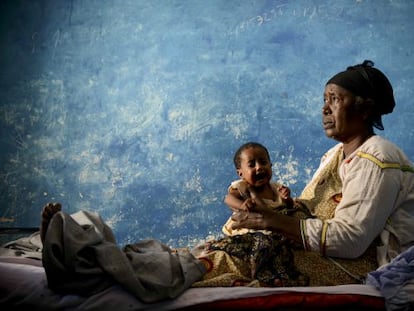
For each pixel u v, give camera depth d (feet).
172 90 20.27
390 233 7.08
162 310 6.00
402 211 7.17
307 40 19.95
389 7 19.90
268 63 19.98
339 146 8.45
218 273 6.68
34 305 6.12
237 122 19.80
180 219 19.51
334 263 6.95
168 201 19.65
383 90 7.69
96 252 6.15
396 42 19.74
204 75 20.21
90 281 6.09
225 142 19.74
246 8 20.40
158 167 19.89
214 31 20.43
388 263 6.59
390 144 7.36
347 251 6.79
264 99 19.80
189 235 19.36
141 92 20.42
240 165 8.89
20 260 7.28
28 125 20.68
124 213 19.79
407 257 6.42
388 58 19.66
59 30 21.17
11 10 21.43
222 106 19.95
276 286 6.55
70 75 20.83
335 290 6.23
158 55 20.57
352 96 7.62
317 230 6.79
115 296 6.02
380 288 6.25
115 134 20.29
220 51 20.27
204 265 6.72
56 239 6.09
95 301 5.99
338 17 19.98
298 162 19.30
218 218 19.35
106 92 20.58
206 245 7.59
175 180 19.74
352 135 7.74
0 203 20.31
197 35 20.49
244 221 7.02
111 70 20.71
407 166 7.29
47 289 6.18
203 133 19.88
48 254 5.98
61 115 20.62
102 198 19.97
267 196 8.61
